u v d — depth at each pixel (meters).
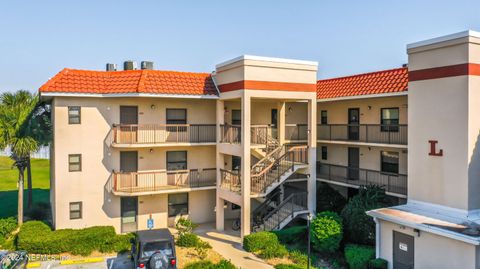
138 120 22.41
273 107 25.66
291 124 26.16
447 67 16.66
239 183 21.77
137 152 22.56
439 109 16.98
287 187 25.59
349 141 23.45
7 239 20.16
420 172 17.80
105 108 21.81
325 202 23.72
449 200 16.61
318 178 25.05
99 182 21.81
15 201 28.98
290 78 21.17
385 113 22.45
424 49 17.53
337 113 25.77
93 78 21.83
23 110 21.42
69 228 21.11
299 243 20.36
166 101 22.98
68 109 21.09
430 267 15.10
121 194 21.09
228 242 20.83
